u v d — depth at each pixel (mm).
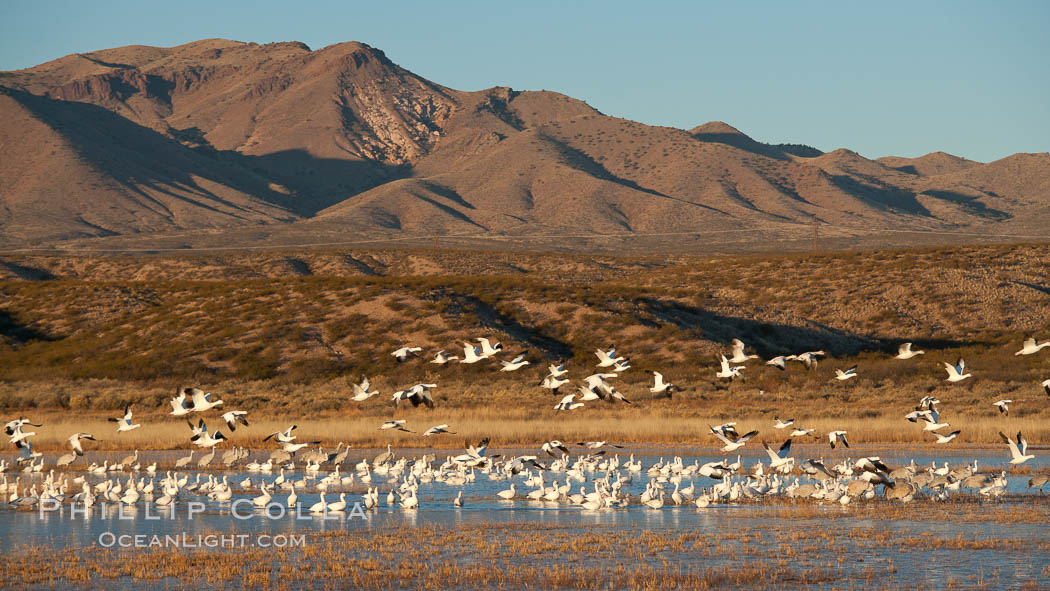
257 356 82250
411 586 20984
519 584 21016
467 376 77062
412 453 47906
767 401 68000
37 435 51781
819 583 21031
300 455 46938
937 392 70375
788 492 33812
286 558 23875
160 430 52969
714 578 21406
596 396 23484
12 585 21141
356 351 82938
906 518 29312
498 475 38281
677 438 52094
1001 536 26078
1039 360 80125
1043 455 43938
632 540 25859
